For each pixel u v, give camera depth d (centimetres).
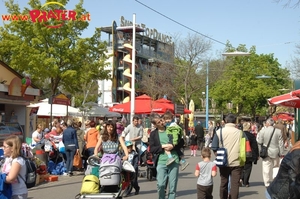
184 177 1573
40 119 3278
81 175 1596
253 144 1303
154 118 909
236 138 942
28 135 2673
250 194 1202
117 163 862
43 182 1416
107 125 920
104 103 6156
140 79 6228
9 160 649
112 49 6309
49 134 1669
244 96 5478
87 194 824
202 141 2953
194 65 4469
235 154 938
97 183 848
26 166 649
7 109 2592
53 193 1209
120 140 930
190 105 4334
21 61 2972
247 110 5941
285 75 5753
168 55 5375
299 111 1677
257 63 5528
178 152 916
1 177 610
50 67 2956
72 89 3241
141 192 1234
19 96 2345
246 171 1330
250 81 5459
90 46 3153
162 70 4938
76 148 1582
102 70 3250
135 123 1499
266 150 1286
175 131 899
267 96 5488
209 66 4844
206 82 4538
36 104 2817
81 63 3147
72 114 3159
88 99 5084
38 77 3044
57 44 3017
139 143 1498
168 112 970
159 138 899
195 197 1149
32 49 2956
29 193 1209
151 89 4844
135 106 2511
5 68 2266
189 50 4406
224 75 5422
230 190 971
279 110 6694
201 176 922
